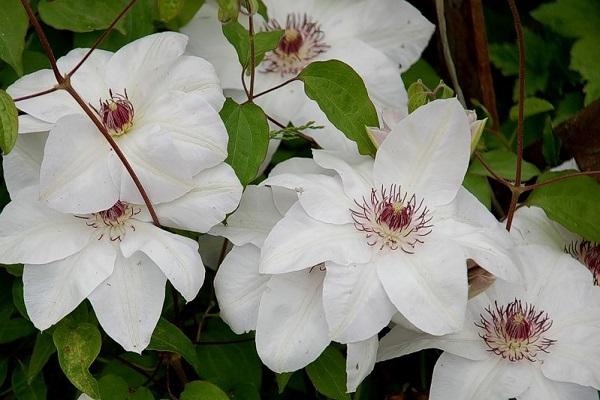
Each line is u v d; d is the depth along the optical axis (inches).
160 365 32.2
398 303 29.2
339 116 31.2
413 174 30.9
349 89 31.2
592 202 32.4
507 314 31.1
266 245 29.6
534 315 31.6
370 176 31.3
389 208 30.0
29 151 30.3
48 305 29.2
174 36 31.0
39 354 30.9
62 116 29.5
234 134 30.9
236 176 30.0
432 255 29.8
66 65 31.0
